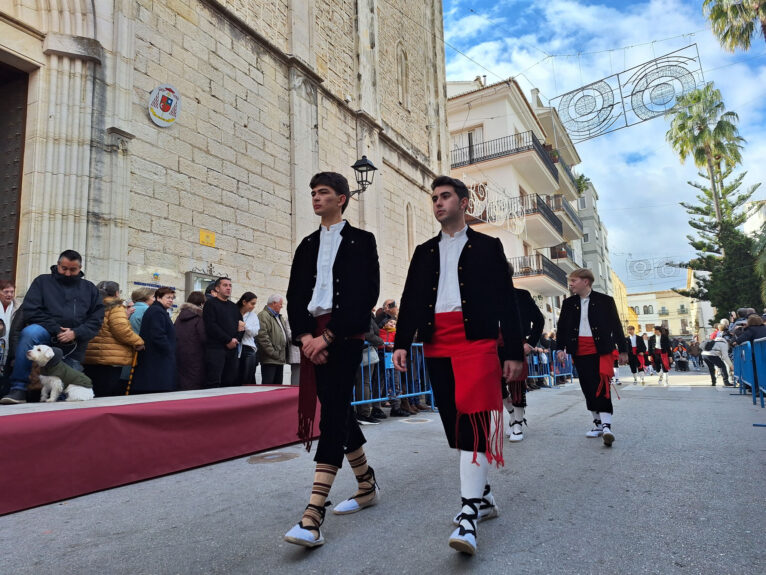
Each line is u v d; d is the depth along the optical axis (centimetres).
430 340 253
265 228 900
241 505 292
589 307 490
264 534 243
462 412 233
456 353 243
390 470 370
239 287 828
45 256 574
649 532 233
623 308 7106
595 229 5047
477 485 224
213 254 784
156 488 331
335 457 242
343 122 1198
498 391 239
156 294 570
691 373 1914
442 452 433
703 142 3023
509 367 242
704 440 456
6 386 465
